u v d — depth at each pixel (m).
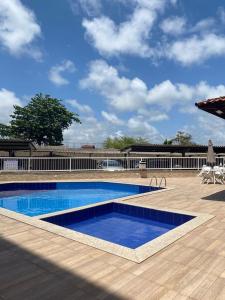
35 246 4.79
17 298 3.17
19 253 4.48
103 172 18.28
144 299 3.14
